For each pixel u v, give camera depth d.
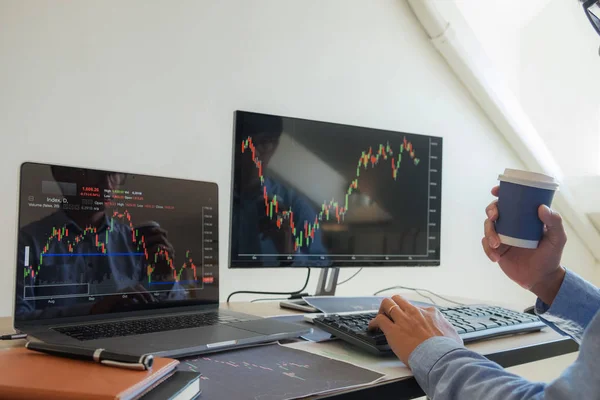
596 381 0.45
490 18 2.27
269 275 1.71
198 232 0.99
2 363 0.52
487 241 0.74
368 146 1.27
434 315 0.71
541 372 1.96
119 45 1.51
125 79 1.51
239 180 1.11
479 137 2.30
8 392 0.44
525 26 2.39
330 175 1.22
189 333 0.74
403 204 1.31
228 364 0.63
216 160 1.66
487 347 0.77
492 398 0.51
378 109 2.01
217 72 1.66
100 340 0.68
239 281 1.66
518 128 2.31
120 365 0.50
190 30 1.62
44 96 1.40
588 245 2.62
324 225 1.21
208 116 1.65
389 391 0.59
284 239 1.16
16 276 0.76
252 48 1.73
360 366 0.64
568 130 2.51
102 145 1.48
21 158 1.37
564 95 2.50
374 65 2.00
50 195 0.81
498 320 0.88
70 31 1.44
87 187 0.86
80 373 0.48
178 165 1.59
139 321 0.83
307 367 0.62
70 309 0.81
